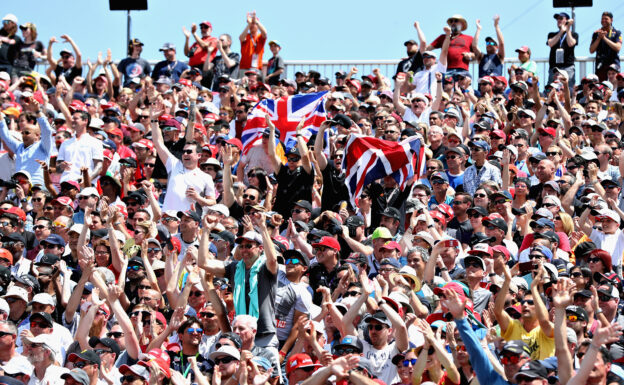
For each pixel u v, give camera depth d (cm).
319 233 5072
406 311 4131
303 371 3728
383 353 3966
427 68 8581
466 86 8438
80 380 3794
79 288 4556
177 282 4666
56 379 3981
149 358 3919
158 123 6259
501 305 4078
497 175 6103
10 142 6869
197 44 9356
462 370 3741
